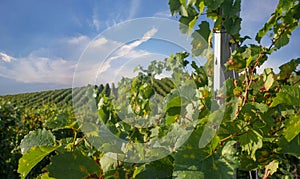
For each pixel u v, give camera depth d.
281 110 0.94
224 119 0.82
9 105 4.25
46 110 6.45
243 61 0.98
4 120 3.97
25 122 5.28
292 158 1.47
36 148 0.69
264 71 1.03
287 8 1.03
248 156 0.90
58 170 0.64
